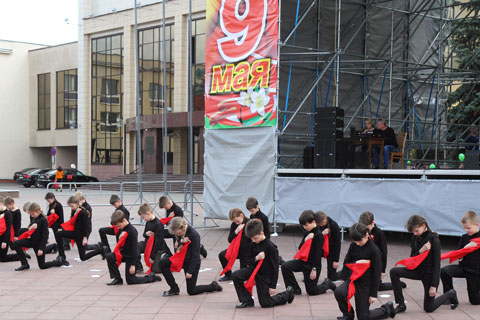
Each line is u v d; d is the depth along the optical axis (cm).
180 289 899
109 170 4825
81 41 4922
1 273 1037
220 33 1627
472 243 762
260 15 1543
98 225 1748
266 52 1530
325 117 1460
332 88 1952
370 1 1988
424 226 734
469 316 729
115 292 879
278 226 1577
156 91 4366
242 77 1577
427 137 2202
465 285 936
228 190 1600
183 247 839
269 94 1524
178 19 4150
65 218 1972
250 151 1560
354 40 1984
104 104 4853
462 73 2033
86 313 754
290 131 1858
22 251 1062
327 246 872
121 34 4675
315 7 1886
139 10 4438
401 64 2088
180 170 4091
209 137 1647
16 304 804
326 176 1488
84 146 4975
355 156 1605
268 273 770
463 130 2202
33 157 5931
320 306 786
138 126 1769
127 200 2669
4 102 5747
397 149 1753
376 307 785
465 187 1238
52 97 5684
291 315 740
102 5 4812
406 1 2089
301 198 1472
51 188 4216
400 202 1323
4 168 5756
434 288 726
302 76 1877
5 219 1123
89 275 1016
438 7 2002
